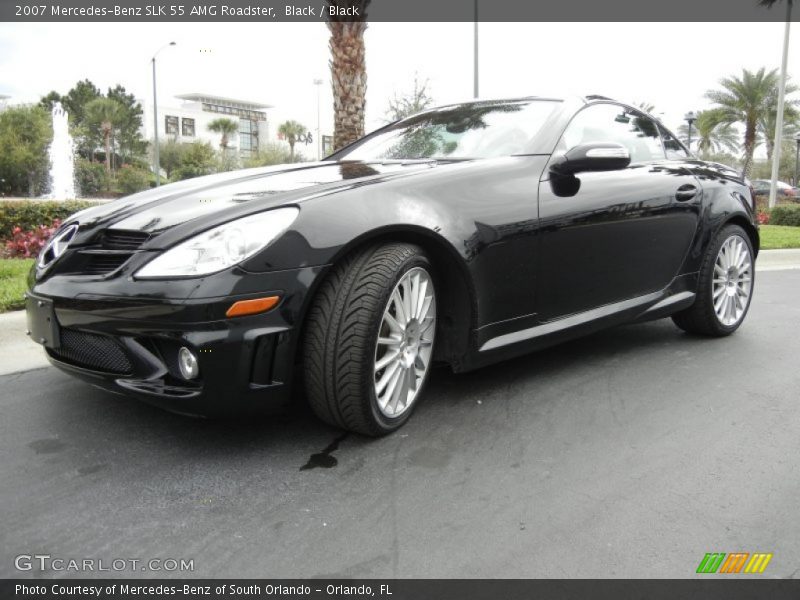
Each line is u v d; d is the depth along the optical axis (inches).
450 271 109.5
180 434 105.7
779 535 80.0
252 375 90.7
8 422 109.9
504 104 143.7
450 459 98.7
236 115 4195.4
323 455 99.1
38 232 297.9
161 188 118.2
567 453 101.2
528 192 117.6
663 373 138.7
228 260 88.6
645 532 80.4
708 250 157.8
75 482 91.0
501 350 116.1
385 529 80.7
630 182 137.6
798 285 259.4
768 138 1504.7
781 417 116.3
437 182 108.5
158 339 90.4
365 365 95.9
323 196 97.3
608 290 135.6
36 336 103.0
